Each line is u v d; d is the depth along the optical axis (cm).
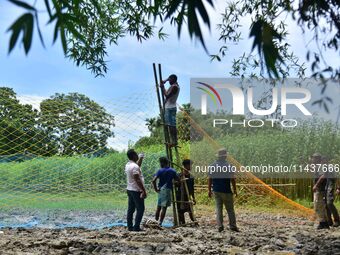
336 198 2414
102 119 2117
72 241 1102
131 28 1314
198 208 2322
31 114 2181
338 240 1205
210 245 1138
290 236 1341
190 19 429
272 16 656
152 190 2425
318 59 633
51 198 2303
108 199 2369
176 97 1533
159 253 1022
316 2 620
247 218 1980
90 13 1259
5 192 2361
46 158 2472
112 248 1054
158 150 2527
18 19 378
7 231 1362
